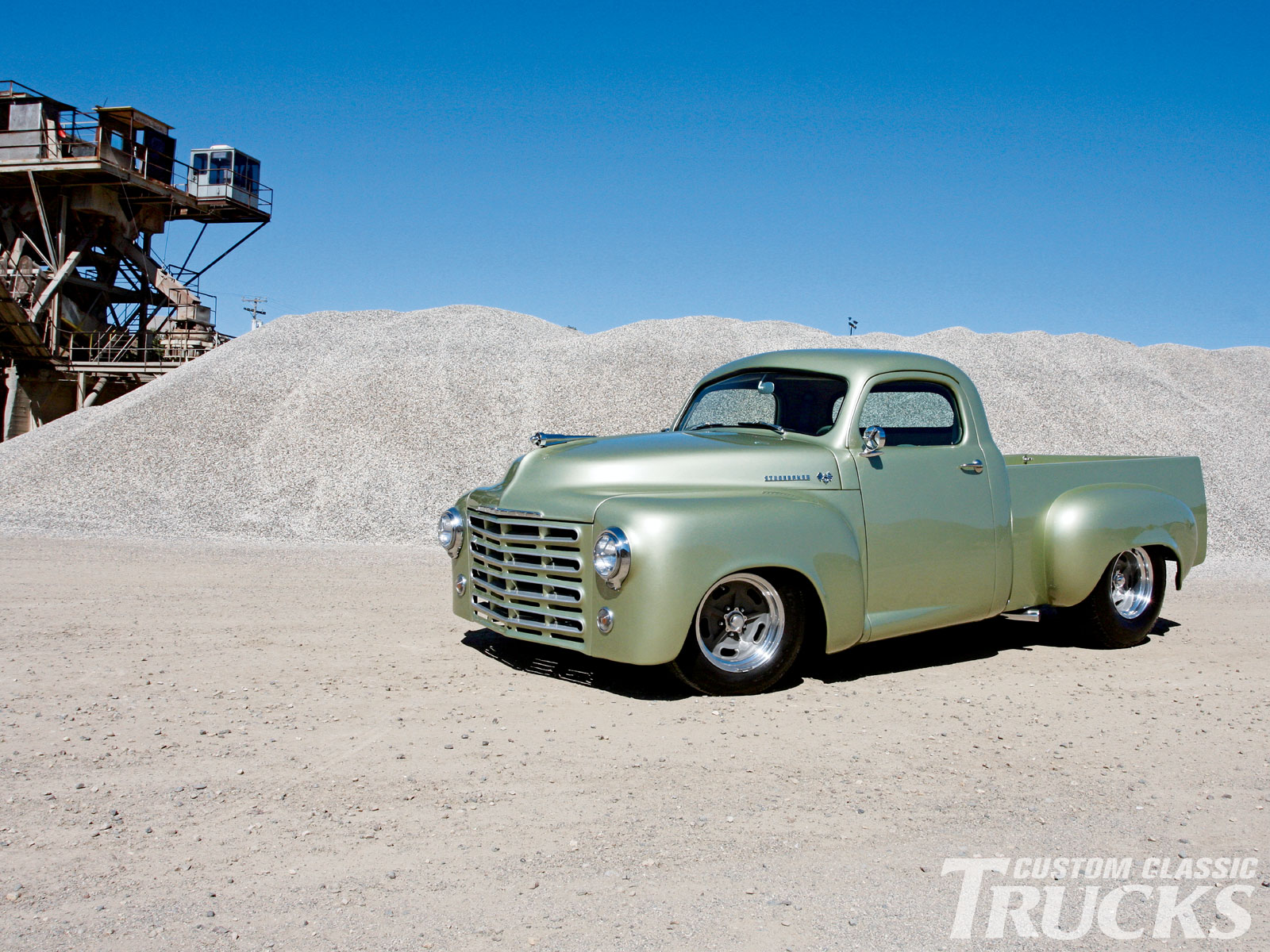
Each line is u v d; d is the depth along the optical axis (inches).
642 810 127.4
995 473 220.4
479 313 909.2
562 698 181.5
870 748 155.6
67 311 1258.6
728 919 99.0
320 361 768.9
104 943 91.3
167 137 1352.1
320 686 188.4
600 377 741.9
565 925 96.7
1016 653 235.0
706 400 236.1
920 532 205.8
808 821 125.1
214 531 533.6
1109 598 237.1
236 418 684.1
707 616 183.9
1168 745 162.1
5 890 101.7
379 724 162.9
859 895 105.4
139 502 574.9
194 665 205.6
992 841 120.8
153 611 272.1
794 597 186.5
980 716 176.1
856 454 201.2
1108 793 138.7
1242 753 158.9
